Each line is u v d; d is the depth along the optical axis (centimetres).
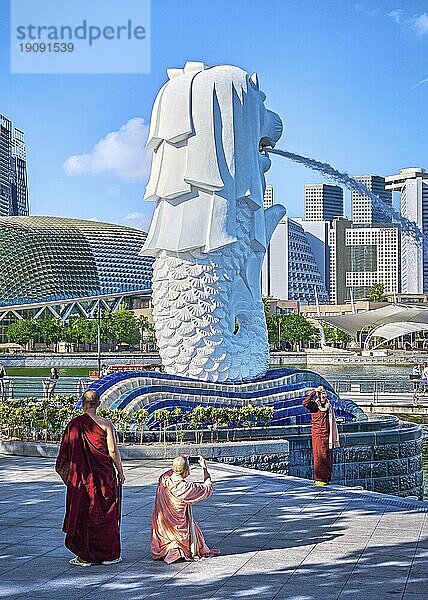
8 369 7919
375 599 931
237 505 1482
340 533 1255
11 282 13012
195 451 2081
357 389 4434
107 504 1088
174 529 1105
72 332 12219
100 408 2264
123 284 14275
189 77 2647
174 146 2647
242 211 2741
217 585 991
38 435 2298
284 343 13612
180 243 2614
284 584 991
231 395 2558
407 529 1281
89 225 14662
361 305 15988
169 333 2666
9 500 1548
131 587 986
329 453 1728
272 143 2945
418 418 3603
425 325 6300
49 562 1104
